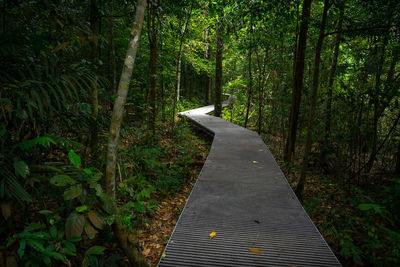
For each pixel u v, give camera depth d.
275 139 9.84
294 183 5.46
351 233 3.21
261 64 10.56
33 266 1.41
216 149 6.03
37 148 2.11
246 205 3.01
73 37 2.69
